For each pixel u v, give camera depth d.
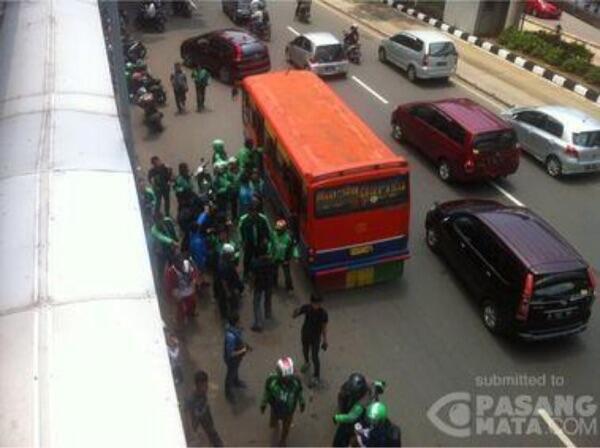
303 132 13.91
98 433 4.64
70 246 6.55
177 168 18.27
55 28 12.51
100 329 5.55
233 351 10.56
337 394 11.19
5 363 5.16
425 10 34.09
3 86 10.24
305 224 12.88
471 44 29.86
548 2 37.56
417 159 19.28
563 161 18.08
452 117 17.53
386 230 13.16
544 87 25.02
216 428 10.44
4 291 5.96
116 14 11.60
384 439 8.72
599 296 13.76
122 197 7.49
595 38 32.78
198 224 13.02
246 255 13.27
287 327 12.68
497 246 12.44
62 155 8.16
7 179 7.66
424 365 11.91
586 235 15.84
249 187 14.66
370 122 21.58
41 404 4.82
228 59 23.78
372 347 12.30
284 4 35.38
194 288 12.31
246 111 17.38
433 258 14.87
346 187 12.50
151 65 26.34
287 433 9.97
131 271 6.33
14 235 6.69
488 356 12.18
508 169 17.45
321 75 24.94
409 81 25.33
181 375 10.30
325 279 13.41
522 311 11.73
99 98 9.87
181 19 32.72
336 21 32.94
